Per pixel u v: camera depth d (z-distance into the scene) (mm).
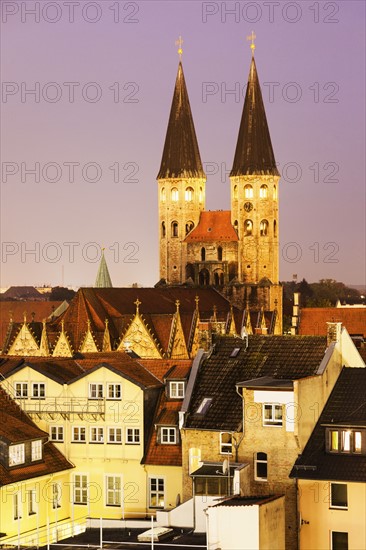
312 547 100688
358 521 99312
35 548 100438
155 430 117375
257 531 88562
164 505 115188
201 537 98875
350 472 99875
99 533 107438
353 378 111438
